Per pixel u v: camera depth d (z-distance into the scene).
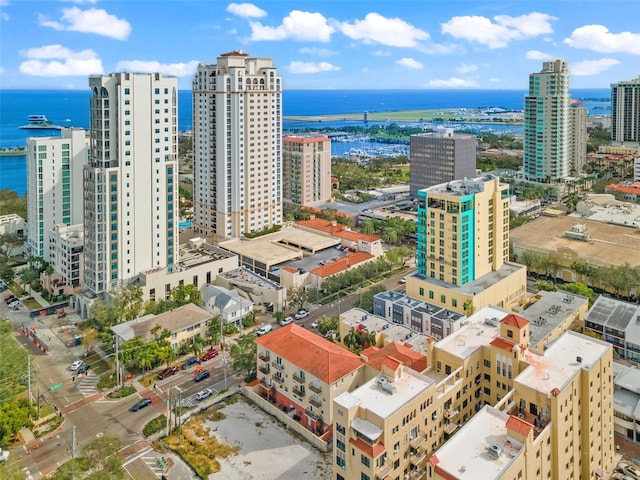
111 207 187.12
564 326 166.38
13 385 141.00
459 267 183.00
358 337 158.50
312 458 119.75
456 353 120.19
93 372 159.00
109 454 112.06
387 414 100.06
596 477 112.00
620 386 134.25
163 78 193.88
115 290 187.25
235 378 155.88
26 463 120.44
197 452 121.88
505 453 89.06
